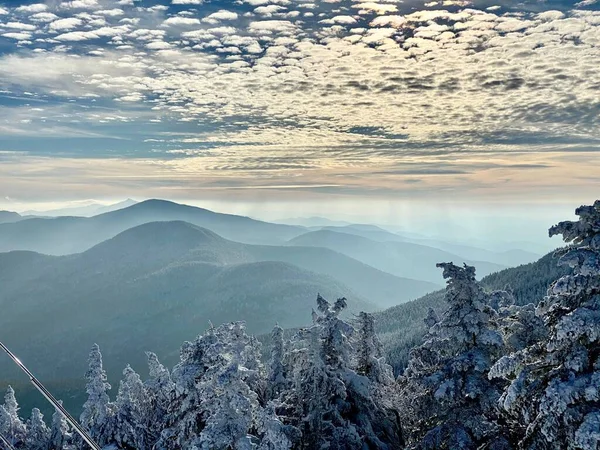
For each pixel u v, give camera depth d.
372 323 28.83
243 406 20.36
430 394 20.34
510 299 25.16
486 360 18.41
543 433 14.20
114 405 34.22
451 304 19.45
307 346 24.73
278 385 32.38
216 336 24.95
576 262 14.00
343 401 25.25
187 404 24.02
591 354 14.30
